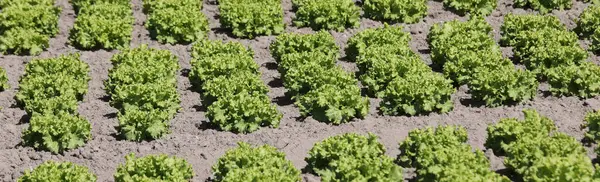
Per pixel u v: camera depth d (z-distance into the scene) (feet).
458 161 43.37
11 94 58.29
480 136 50.55
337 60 62.13
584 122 51.90
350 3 67.41
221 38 65.77
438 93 53.31
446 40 60.95
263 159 45.29
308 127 52.37
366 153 45.24
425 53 62.95
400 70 56.08
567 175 41.91
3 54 64.03
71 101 53.93
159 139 51.55
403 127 52.01
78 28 64.69
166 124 52.01
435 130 47.73
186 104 56.39
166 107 53.98
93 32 64.13
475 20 64.23
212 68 57.06
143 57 59.72
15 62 62.80
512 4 70.85
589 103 54.24
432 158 43.93
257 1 68.28
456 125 52.06
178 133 52.31
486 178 42.34
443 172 42.98
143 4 71.46
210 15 70.54
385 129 51.80
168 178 44.88
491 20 68.03
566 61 57.72
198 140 51.31
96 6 68.23
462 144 45.88
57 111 53.62
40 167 45.34
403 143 46.32
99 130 52.90
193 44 64.13
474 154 45.65
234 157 45.42
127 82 56.03
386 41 61.21
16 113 55.62
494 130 47.73
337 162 44.75
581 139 49.85
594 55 61.98
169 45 64.75
